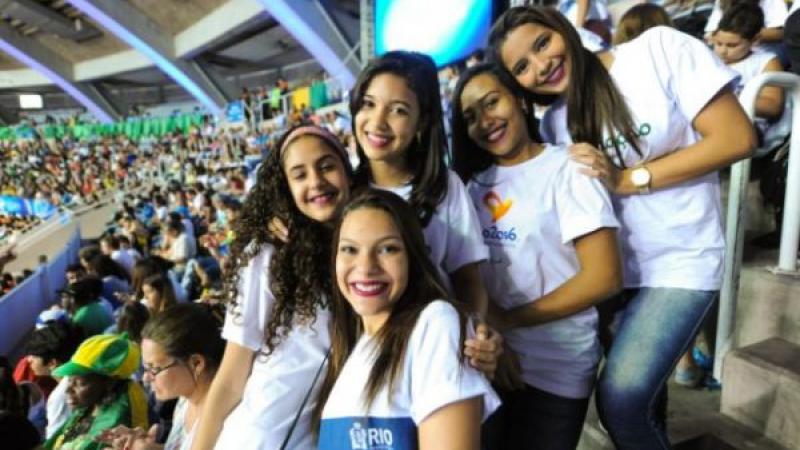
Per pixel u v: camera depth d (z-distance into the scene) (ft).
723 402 6.42
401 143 4.44
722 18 8.75
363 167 4.96
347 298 3.97
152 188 61.46
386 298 3.84
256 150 58.34
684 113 4.83
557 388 5.14
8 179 92.63
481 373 3.53
